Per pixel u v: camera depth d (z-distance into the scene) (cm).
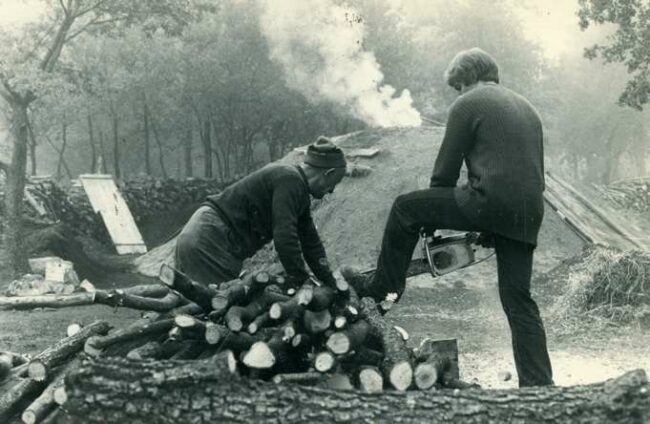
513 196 414
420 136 2120
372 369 375
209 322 385
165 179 3278
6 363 441
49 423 376
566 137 4869
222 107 3900
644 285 1019
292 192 459
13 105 2027
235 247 488
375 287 458
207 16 3566
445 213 432
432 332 992
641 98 1808
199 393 333
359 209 1783
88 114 3784
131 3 2220
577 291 1041
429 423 336
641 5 1770
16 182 2009
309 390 344
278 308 389
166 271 379
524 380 422
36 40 2097
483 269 1570
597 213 1878
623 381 339
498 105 426
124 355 402
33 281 1577
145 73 3603
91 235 2748
